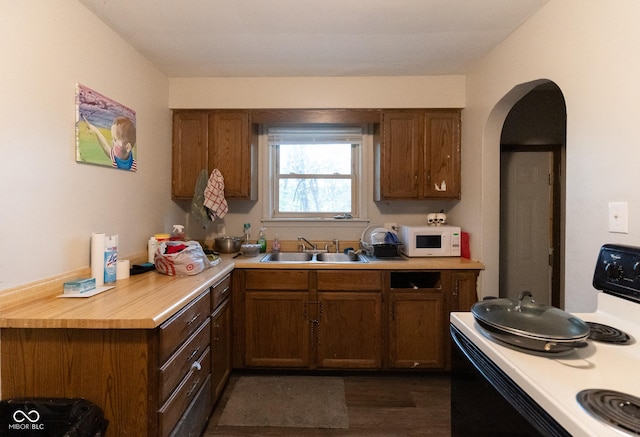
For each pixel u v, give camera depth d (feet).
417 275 8.83
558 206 9.61
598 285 3.97
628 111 3.97
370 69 8.39
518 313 3.49
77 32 5.28
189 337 5.01
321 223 9.99
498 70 7.07
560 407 2.17
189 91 8.84
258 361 7.79
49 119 4.72
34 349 3.95
